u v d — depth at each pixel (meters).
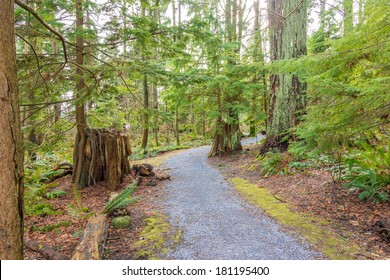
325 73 3.28
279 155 6.64
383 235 2.98
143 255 2.87
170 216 4.10
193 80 5.83
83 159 6.27
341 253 2.73
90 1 5.12
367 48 2.93
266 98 10.04
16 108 1.79
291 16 6.44
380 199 3.78
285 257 2.73
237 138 10.35
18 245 1.78
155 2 6.16
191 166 8.74
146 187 6.14
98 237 3.08
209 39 6.61
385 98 2.80
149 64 5.65
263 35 8.58
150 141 17.77
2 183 1.70
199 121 10.46
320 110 3.51
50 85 5.21
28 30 4.46
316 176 5.27
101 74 5.09
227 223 3.73
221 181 6.46
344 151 5.00
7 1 1.75
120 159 6.55
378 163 4.37
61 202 5.10
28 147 5.38
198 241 3.18
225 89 8.96
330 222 3.51
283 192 5.05
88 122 9.05
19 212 1.80
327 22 9.56
